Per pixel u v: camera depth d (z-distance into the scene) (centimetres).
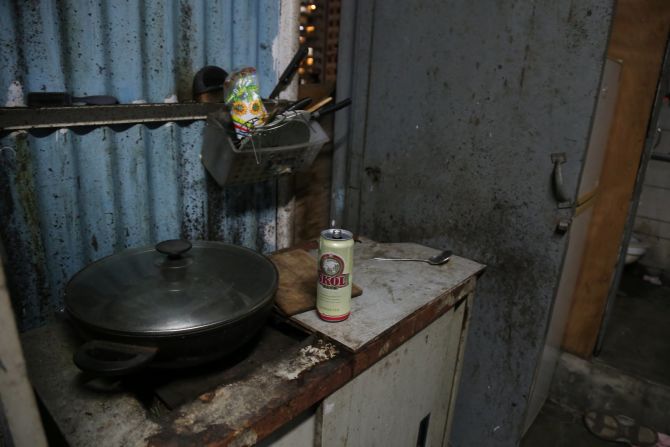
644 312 293
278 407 83
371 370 110
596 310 219
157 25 123
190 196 142
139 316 82
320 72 210
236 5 140
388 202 180
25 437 55
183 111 129
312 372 94
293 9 154
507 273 155
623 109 198
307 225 189
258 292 94
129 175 125
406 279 138
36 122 103
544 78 134
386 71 167
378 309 118
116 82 119
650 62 188
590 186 170
